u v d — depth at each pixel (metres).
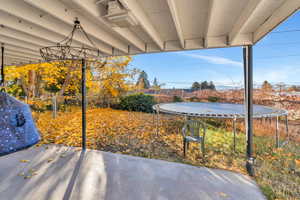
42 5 1.44
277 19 1.60
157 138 4.05
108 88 8.14
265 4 1.50
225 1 1.49
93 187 1.89
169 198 1.71
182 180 2.07
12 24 1.94
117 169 2.33
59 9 1.64
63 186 1.90
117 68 7.77
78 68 5.89
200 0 1.48
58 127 4.96
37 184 1.93
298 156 2.91
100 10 1.63
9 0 1.53
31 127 0.87
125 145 3.53
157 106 5.19
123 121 5.88
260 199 1.71
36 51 3.29
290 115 4.59
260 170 2.40
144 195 1.76
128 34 2.36
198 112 3.69
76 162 2.54
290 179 2.15
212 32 2.34
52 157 2.73
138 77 8.54
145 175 2.18
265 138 3.92
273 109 4.03
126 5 1.38
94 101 8.66
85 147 3.10
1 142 0.69
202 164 2.60
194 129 3.19
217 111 3.87
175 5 1.56
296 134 3.96
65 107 7.61
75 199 1.68
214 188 1.91
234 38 2.17
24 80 6.42
